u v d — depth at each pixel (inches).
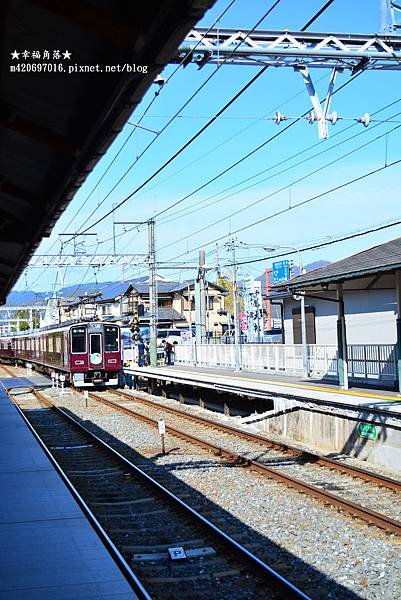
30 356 2065.7
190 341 1505.9
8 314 3944.4
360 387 729.6
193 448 628.7
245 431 689.6
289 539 339.6
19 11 189.6
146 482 470.9
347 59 525.0
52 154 296.5
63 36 198.2
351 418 579.2
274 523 369.7
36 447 546.3
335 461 512.7
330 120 522.0
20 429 658.2
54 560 260.8
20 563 257.3
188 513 379.2
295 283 739.4
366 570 291.6
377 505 405.1
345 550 319.9
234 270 1171.9
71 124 259.0
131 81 203.2
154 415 916.6
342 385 714.2
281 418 717.3
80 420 877.8
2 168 336.8
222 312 1820.9
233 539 336.5
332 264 808.3
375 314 847.1
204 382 954.7
